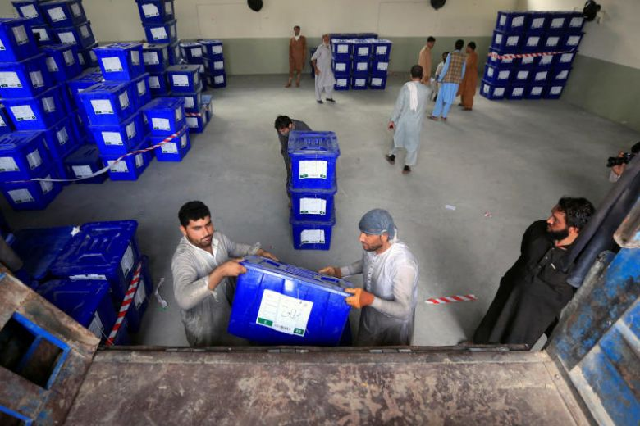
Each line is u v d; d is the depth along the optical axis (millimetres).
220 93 10641
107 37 11539
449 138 7477
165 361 1316
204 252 2197
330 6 11766
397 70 12898
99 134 5379
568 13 8922
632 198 1228
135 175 5758
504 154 6754
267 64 12555
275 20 11844
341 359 1331
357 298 1777
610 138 7492
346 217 4855
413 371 1290
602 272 1124
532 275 2330
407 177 5918
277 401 1201
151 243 4336
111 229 3195
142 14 7000
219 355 1342
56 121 5324
